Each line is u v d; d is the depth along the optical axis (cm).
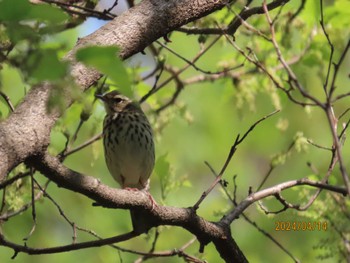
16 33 479
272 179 1930
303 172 1873
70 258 1622
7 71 1435
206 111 1922
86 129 1638
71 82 489
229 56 1413
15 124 617
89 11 961
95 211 1697
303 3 1181
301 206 1027
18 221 1585
